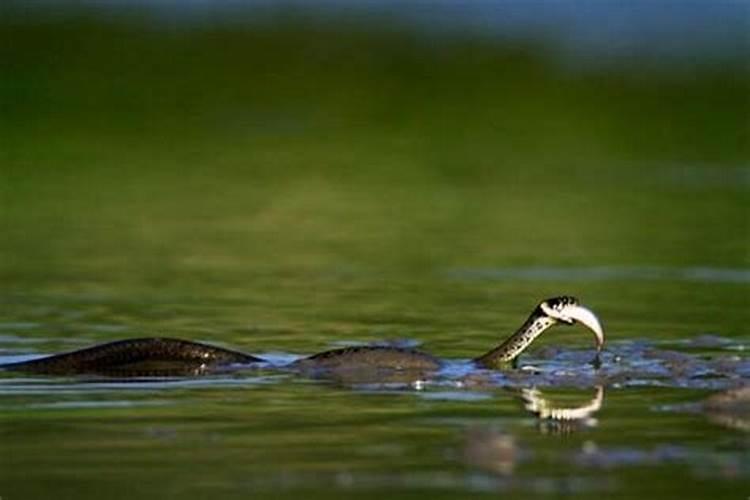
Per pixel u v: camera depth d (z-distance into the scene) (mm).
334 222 78438
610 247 71250
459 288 61750
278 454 37750
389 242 72812
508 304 58406
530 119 116938
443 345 50750
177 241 72375
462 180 92375
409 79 132000
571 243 72312
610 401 43062
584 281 63281
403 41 151125
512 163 99125
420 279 63656
